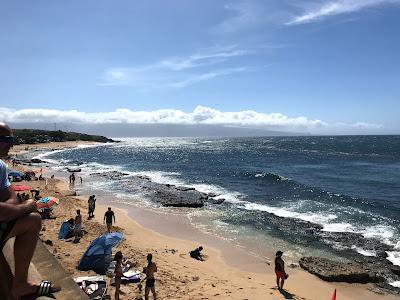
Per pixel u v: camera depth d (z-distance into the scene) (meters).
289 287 17.77
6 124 3.16
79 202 34.94
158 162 85.19
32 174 48.91
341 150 123.50
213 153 118.38
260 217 30.64
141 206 34.88
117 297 14.12
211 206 34.94
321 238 25.06
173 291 15.77
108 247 16.83
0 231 2.86
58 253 18.52
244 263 20.88
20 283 2.99
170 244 23.70
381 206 34.25
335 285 18.28
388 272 19.62
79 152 123.38
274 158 93.94
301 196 39.59
